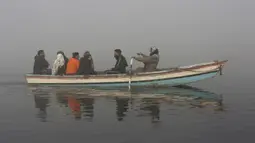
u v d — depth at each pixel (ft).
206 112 36.88
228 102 43.27
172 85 58.08
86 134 28.63
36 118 34.81
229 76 77.56
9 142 26.71
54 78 61.72
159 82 57.47
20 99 47.14
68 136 28.12
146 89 56.49
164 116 35.04
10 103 43.86
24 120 33.91
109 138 27.43
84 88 58.34
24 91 55.31
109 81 58.29
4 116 35.83
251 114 35.60
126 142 26.32
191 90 55.11
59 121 33.35
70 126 31.32
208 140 26.71
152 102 43.73
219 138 27.17
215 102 43.34
